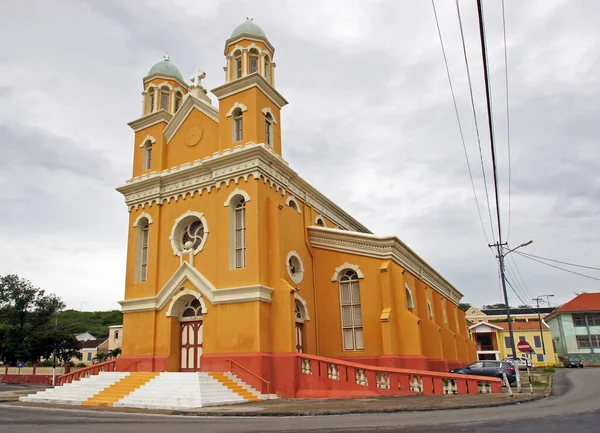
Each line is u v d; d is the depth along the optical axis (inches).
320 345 1061.1
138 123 1179.9
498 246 1390.3
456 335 1523.1
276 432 437.4
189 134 1115.3
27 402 895.7
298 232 1073.5
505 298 1355.8
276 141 1072.2
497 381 832.3
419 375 837.2
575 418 508.4
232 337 892.6
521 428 433.4
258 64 1074.7
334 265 1104.8
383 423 487.8
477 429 430.3
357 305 1071.6
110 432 466.0
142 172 1143.6
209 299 941.2
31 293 2586.1
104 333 4072.3
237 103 1034.1
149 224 1088.2
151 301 1015.6
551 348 2716.5
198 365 953.5
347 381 841.5
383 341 982.4
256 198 949.8
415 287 1239.5
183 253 1013.8
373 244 1075.3
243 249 952.9
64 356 2347.4
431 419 514.6
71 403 839.7
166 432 457.1
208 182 1031.0
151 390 794.2
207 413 631.8
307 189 1185.4
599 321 2738.7
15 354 2342.5
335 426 473.4
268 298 908.6
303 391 857.5
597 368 2265.0
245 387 828.6
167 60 1254.9
